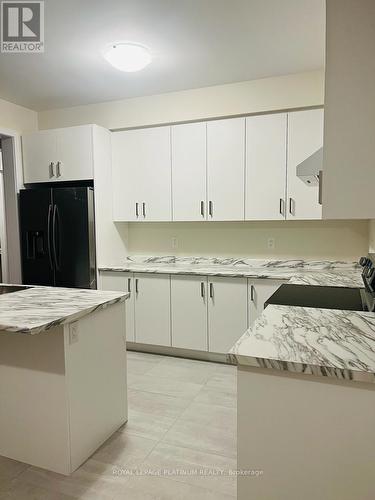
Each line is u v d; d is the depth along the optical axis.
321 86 3.14
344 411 1.11
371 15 1.20
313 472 1.16
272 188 3.30
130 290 3.65
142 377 3.08
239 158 3.39
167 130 3.64
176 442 2.17
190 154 3.57
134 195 3.83
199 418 2.44
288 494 1.20
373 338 1.34
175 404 2.62
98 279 3.72
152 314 3.58
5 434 2.04
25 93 3.60
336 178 1.26
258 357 1.17
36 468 1.95
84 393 1.98
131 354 3.64
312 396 1.14
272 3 2.12
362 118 1.22
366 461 1.10
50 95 3.66
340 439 1.12
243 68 3.07
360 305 1.88
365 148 1.23
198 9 2.18
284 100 3.26
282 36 2.52
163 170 3.69
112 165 3.90
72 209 3.59
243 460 1.24
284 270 3.44
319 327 1.48
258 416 1.21
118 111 3.86
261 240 3.66
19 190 3.92
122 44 2.58
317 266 3.46
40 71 3.06
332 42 1.23
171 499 1.73
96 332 2.08
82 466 1.96
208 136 3.49
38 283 3.77
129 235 4.23
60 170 3.76
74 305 1.98
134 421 2.41
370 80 1.21
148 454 2.06
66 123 4.09
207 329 3.38
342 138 1.25
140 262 4.16
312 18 2.29
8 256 4.02
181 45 2.63
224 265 3.80
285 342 1.30
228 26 2.38
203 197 3.54
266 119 3.28
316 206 3.17
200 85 3.46
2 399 2.02
